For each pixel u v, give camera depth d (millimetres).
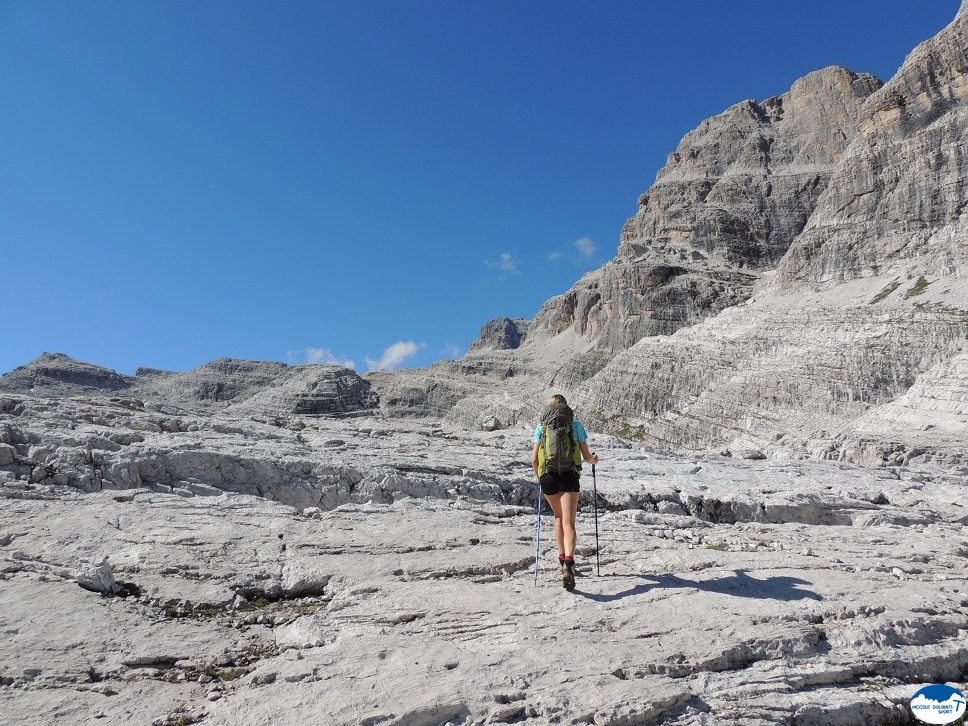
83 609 7188
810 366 79688
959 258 88812
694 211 172375
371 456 15156
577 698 5492
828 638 6863
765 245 162625
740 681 5957
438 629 6848
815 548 10742
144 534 9523
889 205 106188
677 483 15500
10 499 10523
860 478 18969
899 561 10102
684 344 104375
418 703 5328
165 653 6418
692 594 7805
